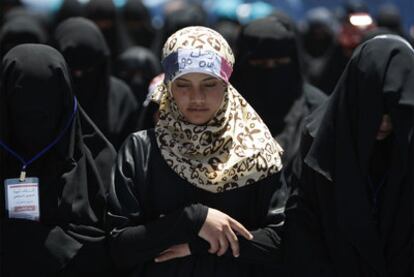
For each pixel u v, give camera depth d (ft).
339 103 25.86
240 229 25.43
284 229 26.43
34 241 26.08
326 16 75.10
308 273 26.12
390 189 25.96
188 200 25.99
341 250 26.21
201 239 25.48
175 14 60.39
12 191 26.43
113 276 27.30
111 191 26.21
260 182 26.18
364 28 55.42
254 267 27.09
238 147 25.95
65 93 26.55
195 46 25.34
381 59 25.03
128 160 26.37
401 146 25.02
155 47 71.77
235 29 67.26
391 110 24.81
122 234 25.57
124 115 42.45
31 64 25.99
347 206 25.64
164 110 26.55
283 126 39.42
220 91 25.66
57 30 41.45
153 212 26.25
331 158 25.95
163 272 25.95
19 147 26.91
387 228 26.23
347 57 56.29
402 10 100.12
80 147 27.17
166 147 26.09
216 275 25.93
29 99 25.90
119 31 62.03
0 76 27.32
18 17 54.54
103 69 41.04
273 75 39.96
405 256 26.22
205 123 25.90
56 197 26.55
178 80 25.52
